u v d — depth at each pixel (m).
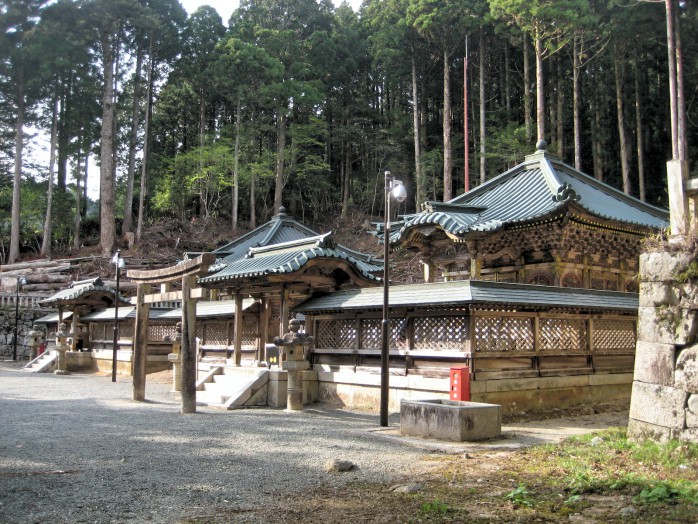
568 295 13.97
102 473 7.36
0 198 48.50
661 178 47.56
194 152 49.44
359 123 60.25
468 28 43.25
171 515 5.70
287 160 54.06
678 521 5.25
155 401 15.52
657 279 8.19
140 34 48.25
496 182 22.23
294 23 58.34
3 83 44.31
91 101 47.38
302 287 16.59
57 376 23.61
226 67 48.56
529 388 12.99
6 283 36.91
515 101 57.31
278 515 5.72
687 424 7.55
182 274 13.90
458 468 7.76
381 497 6.38
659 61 46.84
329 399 15.17
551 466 7.73
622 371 15.25
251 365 16.88
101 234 43.88
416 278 40.59
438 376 12.75
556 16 33.59
